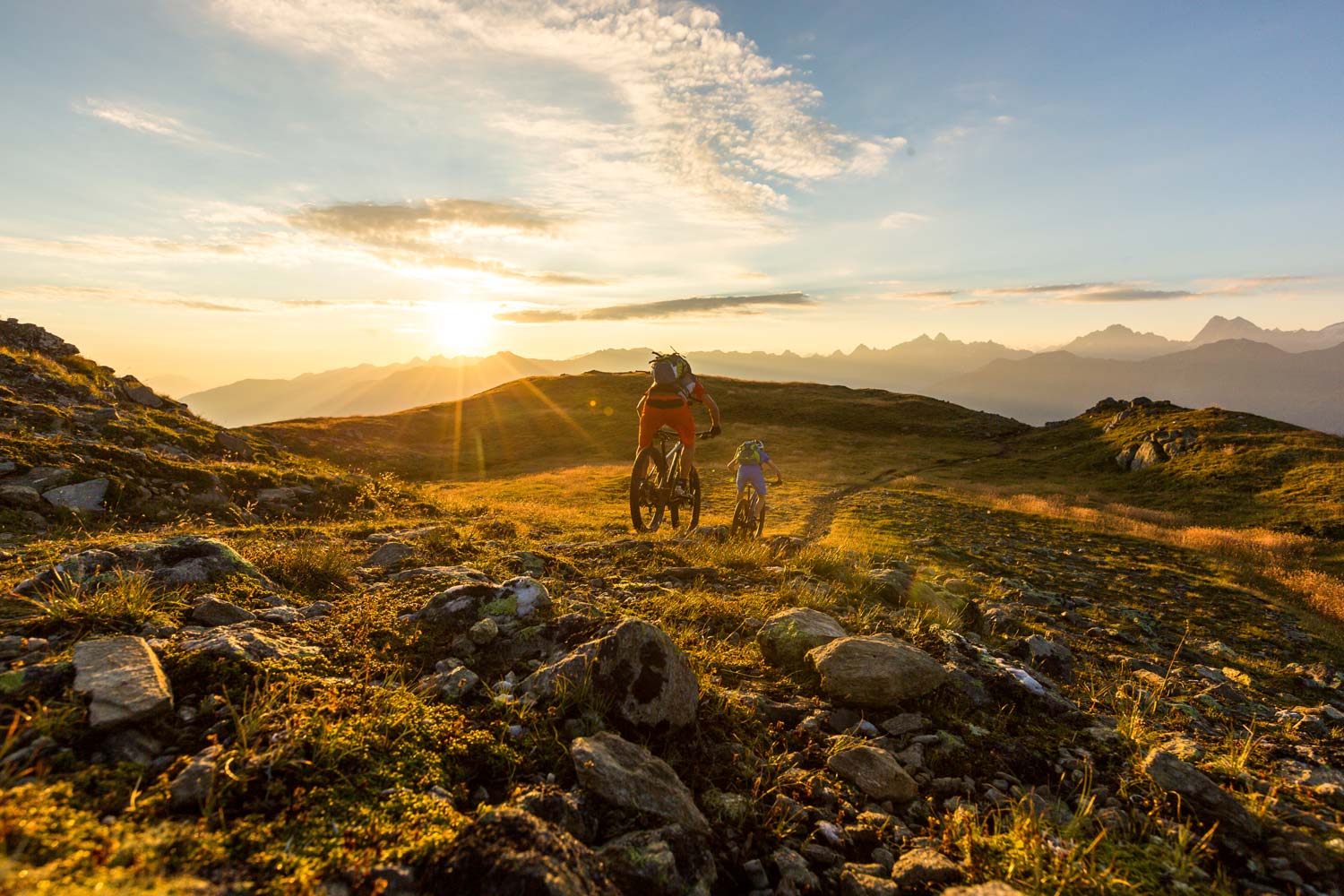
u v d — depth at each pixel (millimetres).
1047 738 4559
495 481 46750
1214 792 3688
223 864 2145
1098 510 39438
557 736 3406
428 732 3258
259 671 3420
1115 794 3869
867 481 46250
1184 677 8164
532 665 4289
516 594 5148
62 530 9641
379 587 5871
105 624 3766
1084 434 68938
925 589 8531
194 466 13523
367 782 2771
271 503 13539
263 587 5238
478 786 3035
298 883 2123
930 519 26453
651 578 7809
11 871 1790
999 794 3748
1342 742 5777
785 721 4324
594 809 2910
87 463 11719
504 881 2158
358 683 3693
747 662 5223
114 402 18625
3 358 17891
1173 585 16781
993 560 17672
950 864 2926
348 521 13398
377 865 2270
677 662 3947
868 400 94688
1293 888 3090
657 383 7984
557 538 12477
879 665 4734
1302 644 12172
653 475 8523
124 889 1805
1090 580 16312
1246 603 15383
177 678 3232
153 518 11195
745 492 14125
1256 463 45000
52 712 2703
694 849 2768
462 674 3947
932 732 4363
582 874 2295
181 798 2418
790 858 2943
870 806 3557
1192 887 2936
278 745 2801
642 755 3264
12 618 3770
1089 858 3051
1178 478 46812
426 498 17156
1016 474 55312
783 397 94875
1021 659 6977
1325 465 41781
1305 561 25719
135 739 2717
